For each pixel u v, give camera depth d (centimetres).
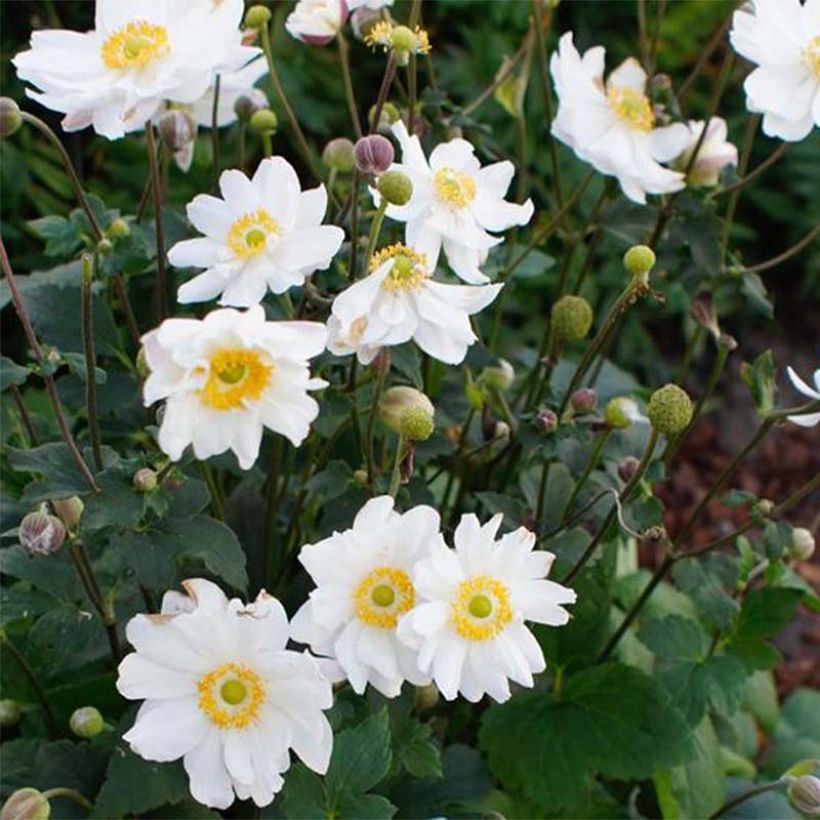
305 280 65
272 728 60
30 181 113
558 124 77
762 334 145
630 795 83
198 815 68
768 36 71
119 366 79
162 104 72
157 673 60
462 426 82
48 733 76
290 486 79
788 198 140
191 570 73
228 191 61
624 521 72
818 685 114
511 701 79
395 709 67
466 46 134
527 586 60
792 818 83
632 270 67
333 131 126
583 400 72
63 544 65
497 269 80
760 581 99
